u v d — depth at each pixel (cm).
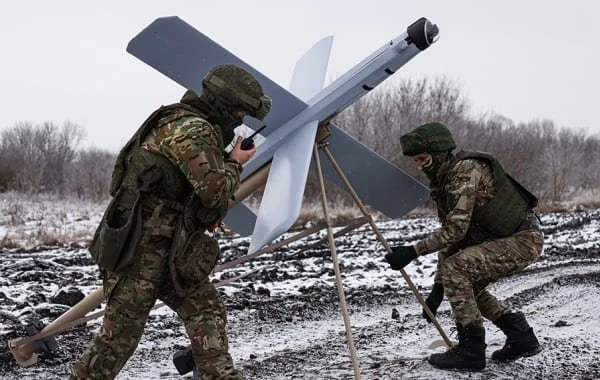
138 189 346
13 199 2525
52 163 3391
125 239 342
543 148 3416
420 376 479
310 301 773
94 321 652
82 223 1905
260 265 1034
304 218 1912
